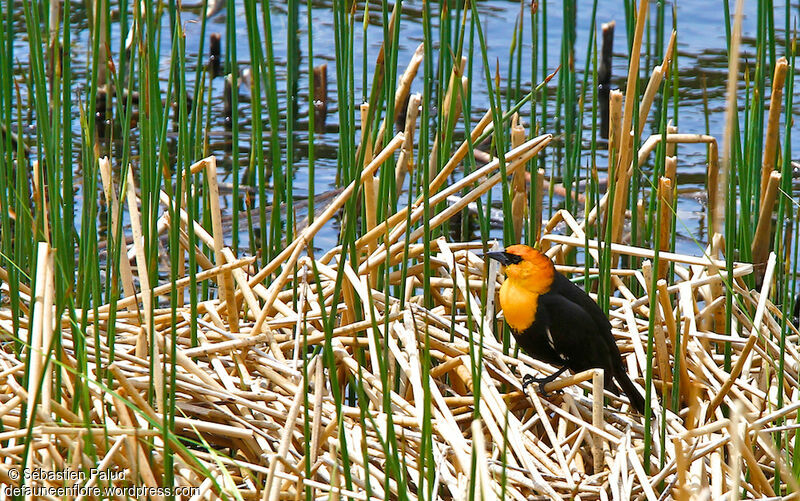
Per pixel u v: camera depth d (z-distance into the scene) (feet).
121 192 25.86
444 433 24.00
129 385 23.38
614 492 24.61
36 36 28.12
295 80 70.79
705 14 85.81
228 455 27.91
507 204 30.89
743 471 27.48
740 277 34.55
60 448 23.90
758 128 37.96
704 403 29.91
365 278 30.07
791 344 32.55
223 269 31.76
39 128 29.94
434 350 31.53
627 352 32.73
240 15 82.02
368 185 34.01
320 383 22.27
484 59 28.43
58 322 21.62
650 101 36.42
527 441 27.35
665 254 32.53
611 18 84.38
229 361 30.17
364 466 20.71
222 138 64.85
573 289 29.48
